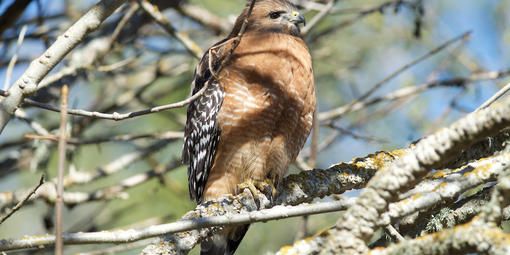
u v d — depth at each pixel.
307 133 9.36
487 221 4.06
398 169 4.39
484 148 7.00
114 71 12.59
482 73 12.72
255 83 8.62
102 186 13.57
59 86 10.94
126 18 10.91
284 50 8.74
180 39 10.73
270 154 8.85
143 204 12.26
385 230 5.89
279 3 10.19
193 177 9.32
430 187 5.82
